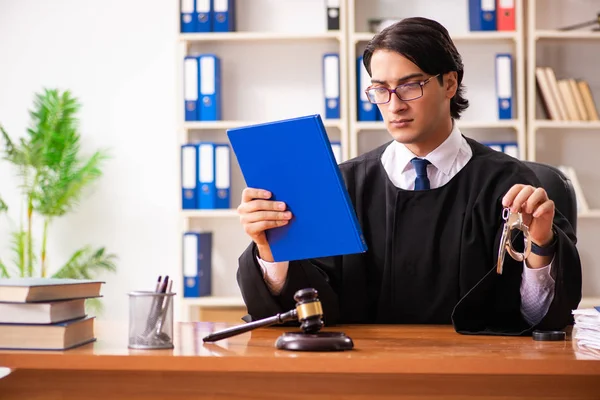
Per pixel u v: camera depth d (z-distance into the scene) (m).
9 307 1.41
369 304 1.98
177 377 1.37
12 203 4.52
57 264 4.47
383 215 2.00
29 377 1.40
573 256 1.65
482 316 1.72
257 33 4.13
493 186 1.94
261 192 1.57
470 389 1.33
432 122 1.86
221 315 4.05
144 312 1.42
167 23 4.46
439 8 4.31
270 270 1.75
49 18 4.48
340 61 4.10
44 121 4.23
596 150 4.31
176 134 4.42
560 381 1.32
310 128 1.47
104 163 4.46
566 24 4.31
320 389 1.34
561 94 4.10
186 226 4.39
